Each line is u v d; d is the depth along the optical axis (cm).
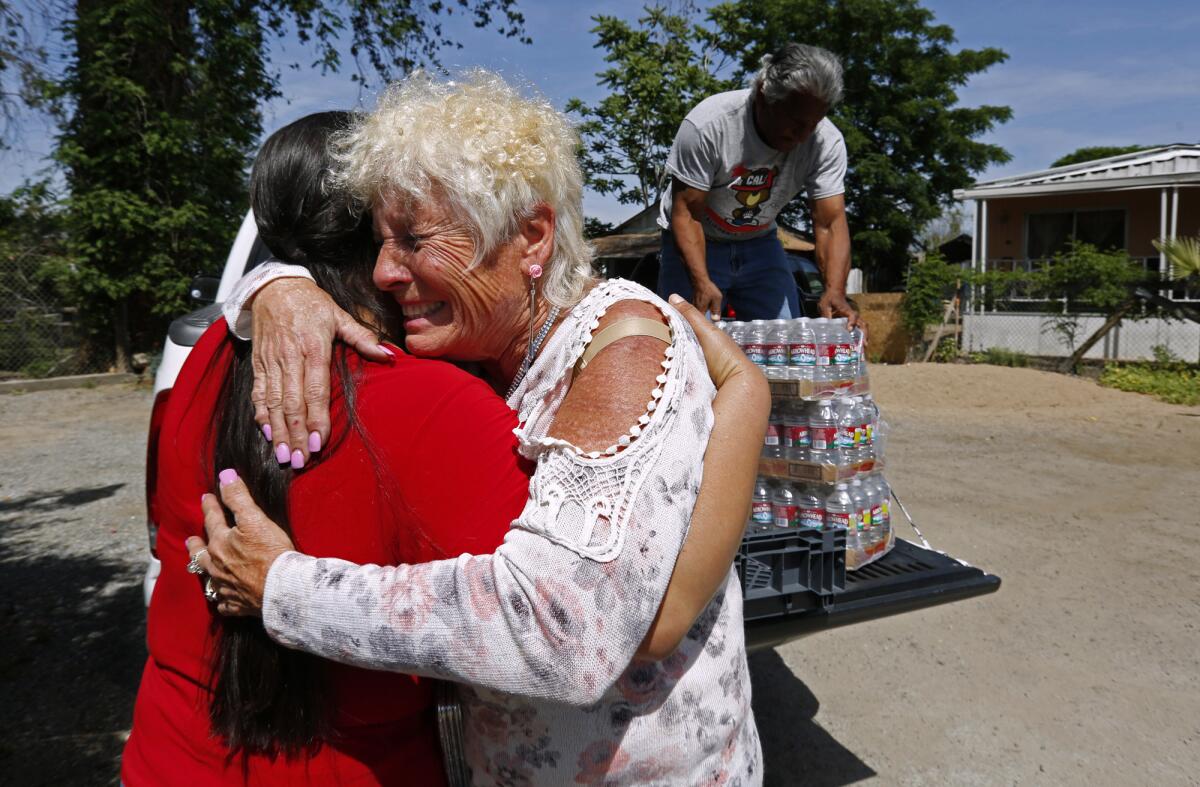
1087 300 1422
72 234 1244
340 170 126
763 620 215
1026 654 366
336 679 114
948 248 2755
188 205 1234
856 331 269
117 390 1207
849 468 257
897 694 334
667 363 114
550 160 118
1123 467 714
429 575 103
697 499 113
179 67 1217
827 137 355
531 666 98
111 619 398
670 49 2081
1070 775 280
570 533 101
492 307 121
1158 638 379
